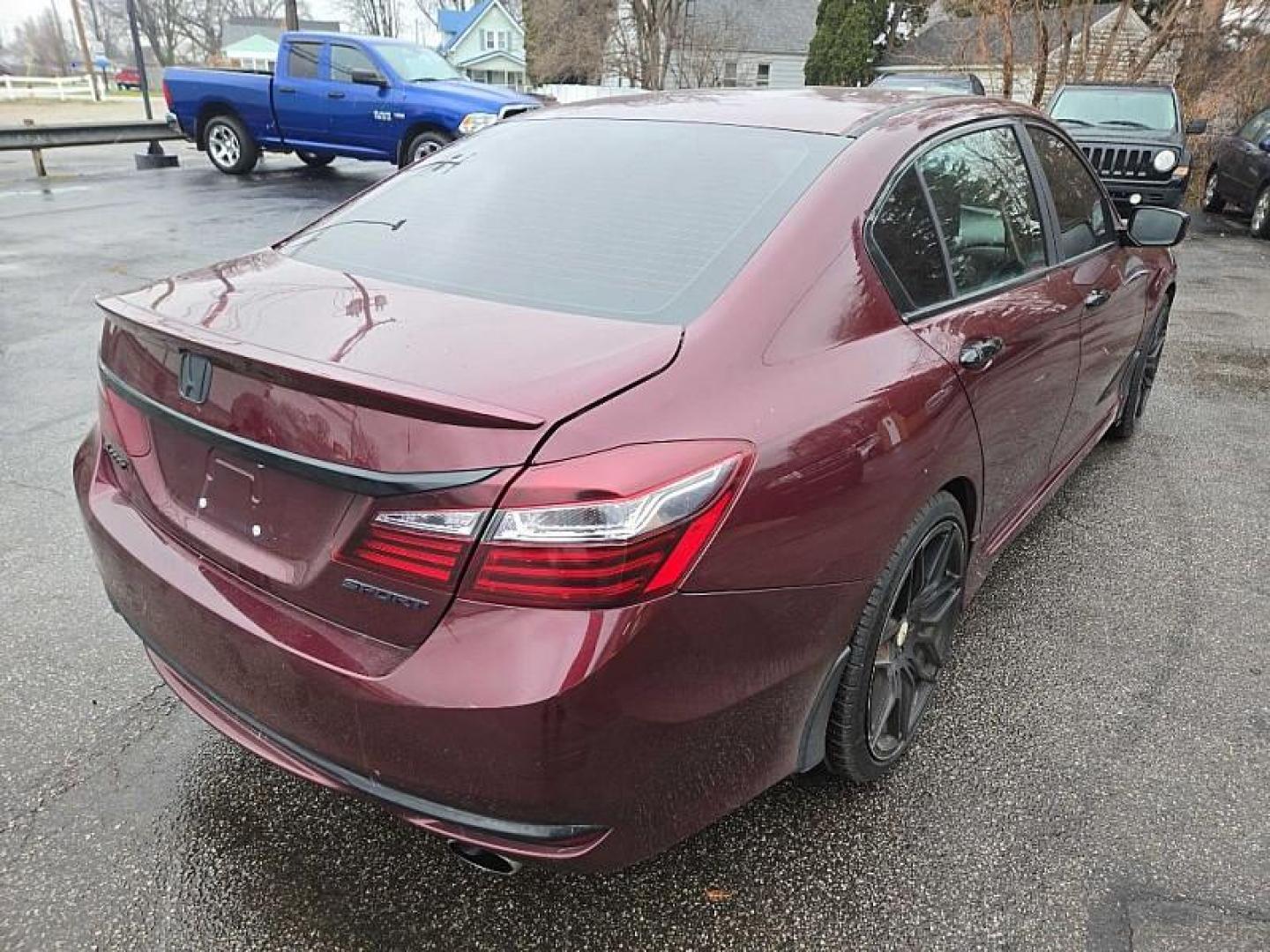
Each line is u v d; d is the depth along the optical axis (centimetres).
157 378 200
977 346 242
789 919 205
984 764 252
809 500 183
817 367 196
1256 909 208
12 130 1273
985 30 1872
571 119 283
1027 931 202
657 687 163
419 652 162
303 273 226
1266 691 287
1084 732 266
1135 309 401
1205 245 1158
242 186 1290
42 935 197
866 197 227
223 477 190
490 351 179
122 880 211
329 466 166
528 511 154
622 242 219
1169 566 363
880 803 238
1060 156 345
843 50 3338
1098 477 447
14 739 253
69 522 369
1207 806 239
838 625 200
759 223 215
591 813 165
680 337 185
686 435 168
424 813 170
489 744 158
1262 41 1662
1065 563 364
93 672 281
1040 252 311
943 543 245
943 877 216
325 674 169
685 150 249
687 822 182
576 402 163
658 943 199
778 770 201
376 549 164
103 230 953
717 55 3253
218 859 218
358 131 1247
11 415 470
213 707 203
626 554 155
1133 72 1773
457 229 239
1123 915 206
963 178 268
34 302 680
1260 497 428
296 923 202
